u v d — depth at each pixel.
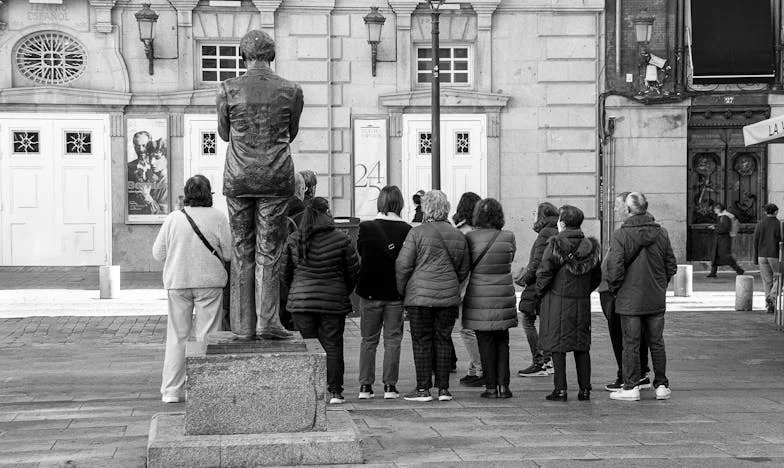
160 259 11.80
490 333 12.14
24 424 10.57
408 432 10.12
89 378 13.69
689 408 11.54
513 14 29.83
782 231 22.23
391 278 11.99
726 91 30.22
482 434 10.02
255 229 9.05
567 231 12.02
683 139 30.20
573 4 29.86
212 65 29.08
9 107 28.17
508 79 29.91
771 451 9.33
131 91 28.62
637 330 12.04
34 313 20.48
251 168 8.85
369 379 12.15
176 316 11.74
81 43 28.41
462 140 29.81
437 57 20.78
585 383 12.10
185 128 28.75
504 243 12.06
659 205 30.22
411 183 29.64
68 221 28.52
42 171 28.41
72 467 8.70
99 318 19.88
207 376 8.69
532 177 30.02
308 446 8.59
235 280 9.05
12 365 14.81
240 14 28.95
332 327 11.70
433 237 11.77
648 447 9.47
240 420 8.72
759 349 16.58
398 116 29.53
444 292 11.77
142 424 10.55
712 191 30.64
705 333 18.47
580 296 12.02
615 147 30.16
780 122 15.77
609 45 30.06
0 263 28.39
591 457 9.04
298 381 8.77
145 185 28.69
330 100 29.38
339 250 11.57
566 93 30.03
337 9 29.34
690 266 24.33
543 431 10.20
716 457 9.07
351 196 29.53
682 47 30.19
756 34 30.19
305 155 29.38
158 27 28.69
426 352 11.92
